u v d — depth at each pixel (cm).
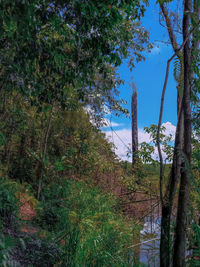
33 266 335
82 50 434
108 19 379
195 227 330
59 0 364
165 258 342
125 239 555
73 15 378
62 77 459
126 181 873
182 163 319
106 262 414
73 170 900
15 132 668
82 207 661
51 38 439
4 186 488
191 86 330
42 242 396
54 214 558
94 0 346
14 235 396
